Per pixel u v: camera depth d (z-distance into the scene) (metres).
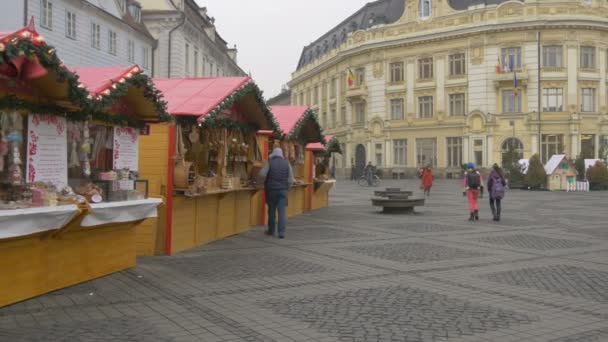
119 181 8.52
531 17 51.53
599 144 52.69
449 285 8.12
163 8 41.19
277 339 5.59
